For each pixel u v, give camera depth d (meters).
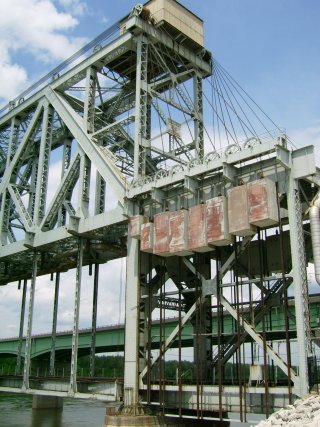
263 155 34.03
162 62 50.22
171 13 48.81
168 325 63.59
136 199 42.53
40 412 67.75
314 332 32.19
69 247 53.34
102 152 48.16
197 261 37.78
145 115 46.00
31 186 62.12
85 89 51.69
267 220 32.19
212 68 52.62
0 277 67.31
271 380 33.97
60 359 101.88
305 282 31.19
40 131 60.41
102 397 41.12
